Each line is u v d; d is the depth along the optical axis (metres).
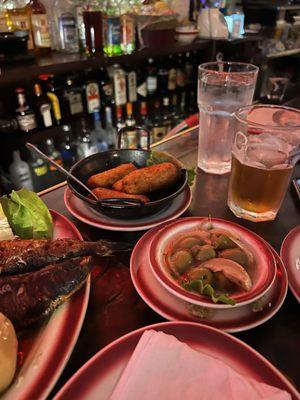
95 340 0.37
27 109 1.23
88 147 1.47
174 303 0.39
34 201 0.51
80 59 1.18
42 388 0.29
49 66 1.09
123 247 0.47
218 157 0.74
